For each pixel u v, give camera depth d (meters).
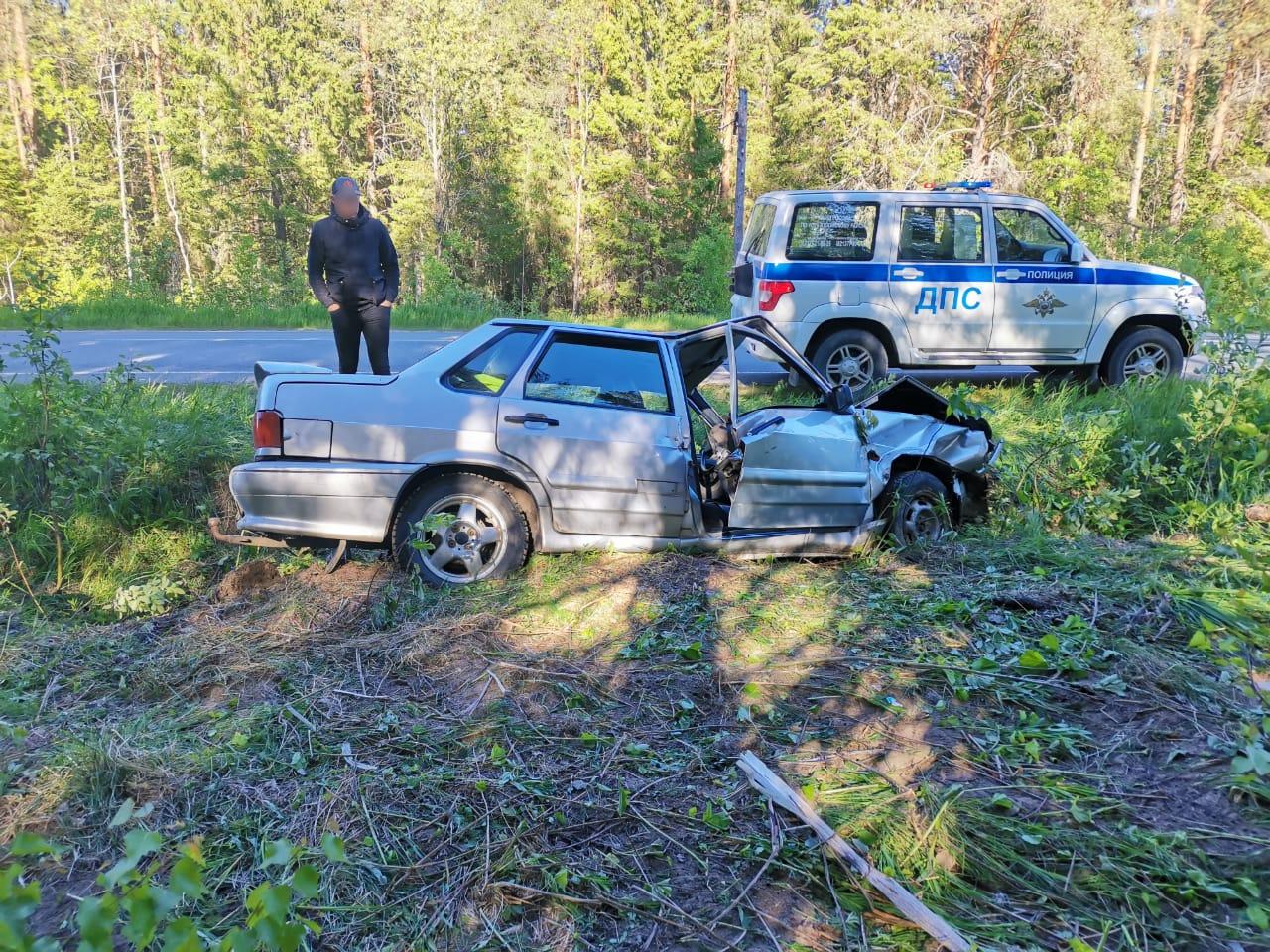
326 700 3.62
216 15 43.31
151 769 3.12
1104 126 27.72
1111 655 3.77
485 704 3.60
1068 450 6.64
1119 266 9.59
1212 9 28.86
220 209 43.91
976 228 9.43
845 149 30.98
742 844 2.76
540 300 40.91
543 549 4.90
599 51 38.31
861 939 2.40
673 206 37.47
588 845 2.76
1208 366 7.16
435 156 38.62
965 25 28.27
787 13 38.81
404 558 4.71
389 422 4.67
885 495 5.41
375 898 2.55
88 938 1.55
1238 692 3.46
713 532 5.13
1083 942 2.33
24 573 5.37
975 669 3.73
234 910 2.48
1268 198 28.16
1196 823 2.78
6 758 3.25
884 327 9.40
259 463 4.60
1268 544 5.14
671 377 5.06
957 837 2.69
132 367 7.28
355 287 6.98
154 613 4.79
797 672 3.78
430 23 36.97
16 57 48.53
